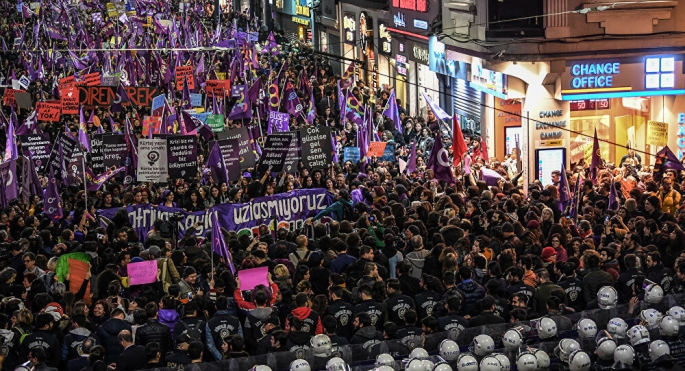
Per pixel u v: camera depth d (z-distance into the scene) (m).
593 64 34.66
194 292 17.62
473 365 13.52
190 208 24.62
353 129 36.16
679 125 35.50
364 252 18.03
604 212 23.20
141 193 23.53
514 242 19.56
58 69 50.62
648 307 15.53
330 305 16.09
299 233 22.09
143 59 46.69
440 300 16.55
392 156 31.06
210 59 53.34
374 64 55.94
